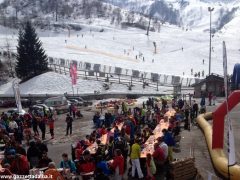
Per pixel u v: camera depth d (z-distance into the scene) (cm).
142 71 9800
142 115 3569
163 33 18800
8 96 7600
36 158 2114
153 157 2189
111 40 15038
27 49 8788
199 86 6153
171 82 8688
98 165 1948
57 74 8506
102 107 5609
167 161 2250
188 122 3428
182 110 3803
